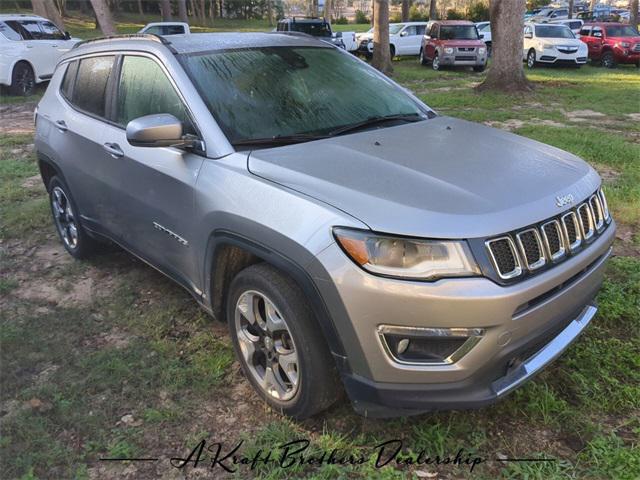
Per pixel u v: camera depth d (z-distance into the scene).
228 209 2.84
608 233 2.99
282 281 2.66
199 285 3.27
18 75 14.14
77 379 3.27
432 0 42.16
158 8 59.56
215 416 2.96
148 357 3.45
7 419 2.97
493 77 13.83
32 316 3.96
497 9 13.39
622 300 3.82
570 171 2.97
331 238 2.42
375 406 2.52
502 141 3.32
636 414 2.85
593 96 13.05
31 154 8.66
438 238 2.32
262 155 2.95
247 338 2.99
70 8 55.00
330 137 3.24
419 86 15.71
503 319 2.33
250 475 2.58
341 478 2.50
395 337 2.36
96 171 4.01
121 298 4.16
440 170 2.77
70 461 2.68
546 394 2.90
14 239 5.40
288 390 2.84
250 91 3.39
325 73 3.81
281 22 20.72
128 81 3.78
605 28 21.53
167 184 3.29
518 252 2.41
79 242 4.68
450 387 2.39
